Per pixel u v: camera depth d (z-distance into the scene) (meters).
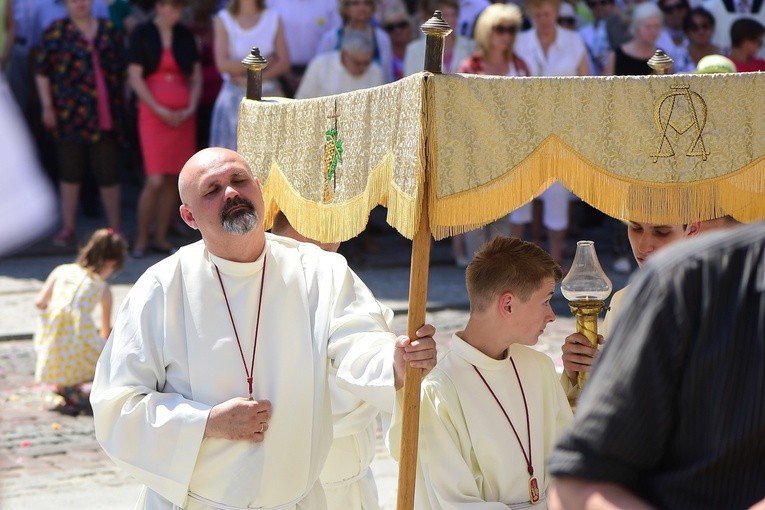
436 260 23.52
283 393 7.72
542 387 7.86
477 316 7.66
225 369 7.71
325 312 7.88
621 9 24.14
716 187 6.82
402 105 6.69
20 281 21.61
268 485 7.60
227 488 7.56
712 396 3.87
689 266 3.95
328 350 7.82
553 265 7.64
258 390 7.71
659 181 6.77
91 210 26.97
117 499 12.21
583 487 4.03
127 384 7.71
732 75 6.77
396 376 7.09
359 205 7.38
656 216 6.80
